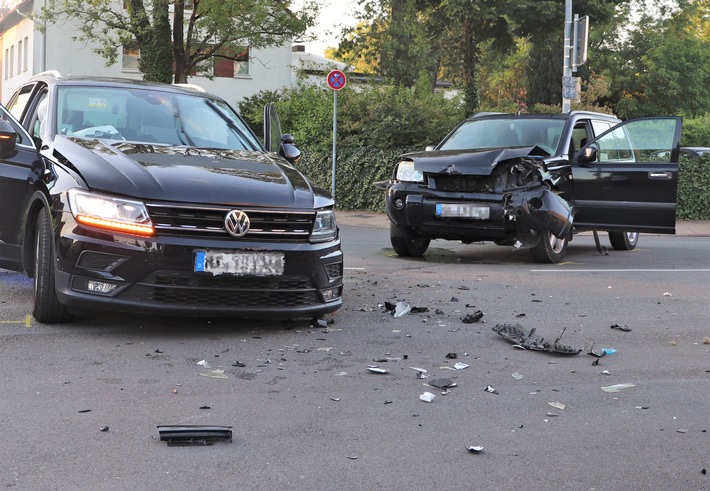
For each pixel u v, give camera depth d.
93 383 4.94
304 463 3.80
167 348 5.82
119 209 5.92
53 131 6.98
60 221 6.03
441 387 5.09
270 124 8.73
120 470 3.65
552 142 11.94
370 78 25.41
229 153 7.03
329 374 5.32
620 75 55.41
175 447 3.96
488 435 4.24
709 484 3.66
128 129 7.20
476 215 10.67
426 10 43.16
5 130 6.88
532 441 4.17
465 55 41.66
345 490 3.51
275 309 6.20
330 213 6.61
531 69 49.09
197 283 5.98
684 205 20.56
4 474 3.57
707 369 5.69
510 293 8.59
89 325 6.41
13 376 5.02
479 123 12.53
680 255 12.84
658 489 3.59
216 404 4.63
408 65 47.31
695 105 54.94
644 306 8.01
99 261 5.92
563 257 11.52
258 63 46.97
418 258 11.61
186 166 6.36
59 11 33.72
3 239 7.10
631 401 4.89
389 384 5.14
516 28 41.19
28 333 6.11
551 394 5.01
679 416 4.62
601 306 7.97
